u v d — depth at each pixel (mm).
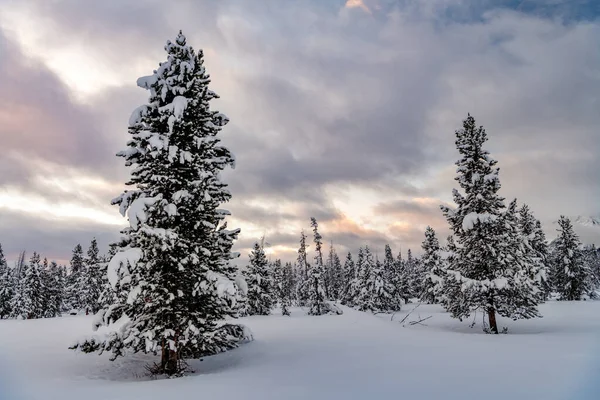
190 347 12117
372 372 9523
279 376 9484
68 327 28328
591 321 26422
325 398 7129
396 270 67500
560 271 53531
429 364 10320
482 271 24484
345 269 75750
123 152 12680
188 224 12852
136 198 12836
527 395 6793
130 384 9305
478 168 25438
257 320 35062
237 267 13531
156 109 13188
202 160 12992
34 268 58719
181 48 13727
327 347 15062
